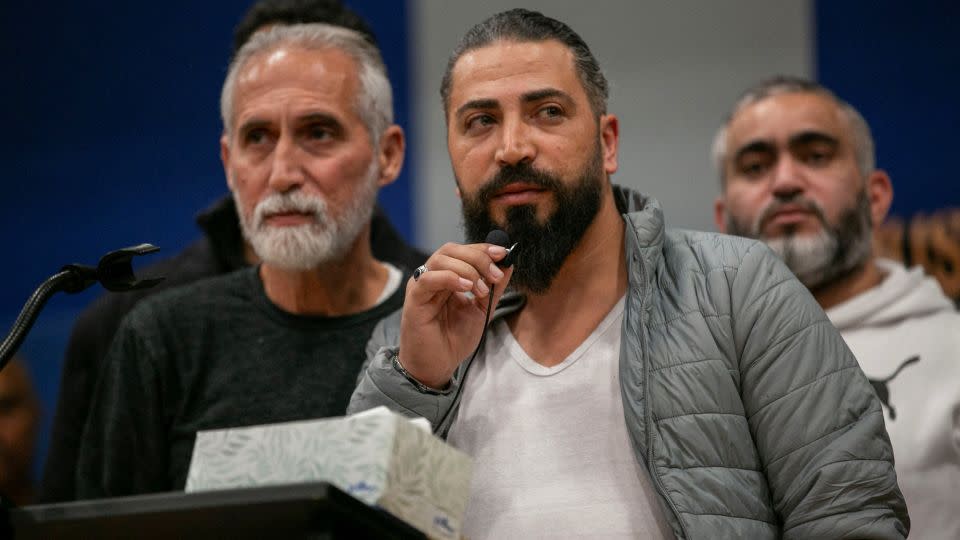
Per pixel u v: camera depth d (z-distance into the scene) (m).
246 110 6.26
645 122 9.84
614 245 5.01
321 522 3.17
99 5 11.38
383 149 6.58
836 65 9.59
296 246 6.07
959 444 6.54
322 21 7.33
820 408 4.35
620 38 9.96
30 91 11.36
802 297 4.61
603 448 4.58
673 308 4.65
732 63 9.74
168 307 6.26
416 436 3.40
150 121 11.13
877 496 4.18
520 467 4.65
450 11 10.45
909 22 9.47
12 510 3.30
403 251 7.91
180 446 5.95
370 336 6.21
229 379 6.06
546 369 4.82
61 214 11.16
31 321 3.91
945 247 9.03
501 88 4.83
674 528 4.27
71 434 7.05
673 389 4.46
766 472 4.39
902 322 7.03
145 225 10.98
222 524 3.24
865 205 7.36
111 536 3.36
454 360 4.70
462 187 4.89
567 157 4.79
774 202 7.30
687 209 9.68
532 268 4.78
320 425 3.39
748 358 4.50
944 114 9.34
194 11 11.20
